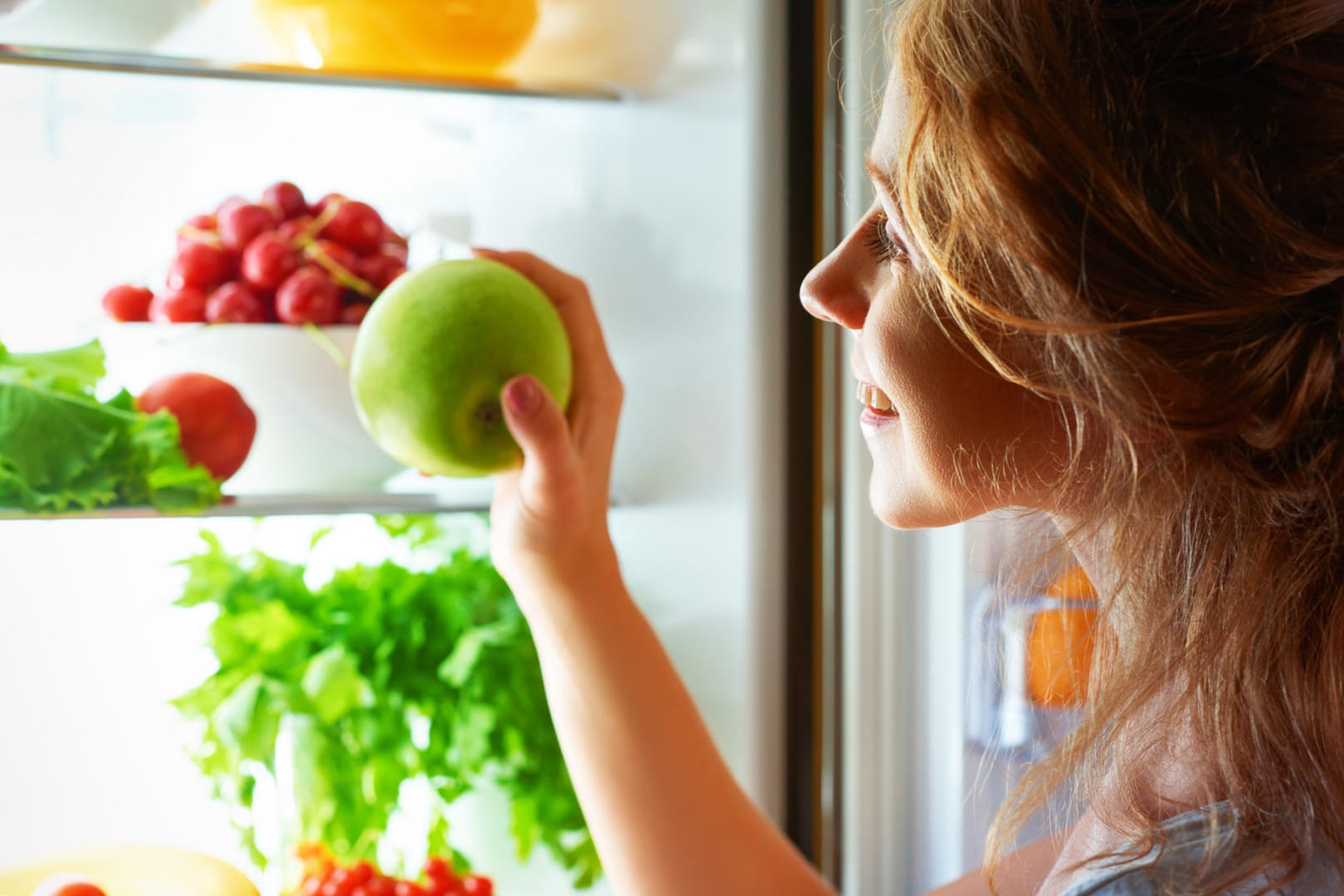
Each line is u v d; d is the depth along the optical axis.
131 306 0.85
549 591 0.71
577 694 0.71
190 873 0.85
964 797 0.81
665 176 0.95
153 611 1.01
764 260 0.88
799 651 0.90
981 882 0.64
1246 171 0.42
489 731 0.88
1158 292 0.42
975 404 0.46
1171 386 0.42
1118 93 0.42
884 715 0.87
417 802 0.96
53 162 0.97
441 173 1.06
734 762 0.92
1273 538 0.45
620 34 0.95
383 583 0.92
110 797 1.01
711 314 0.92
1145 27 0.43
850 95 0.84
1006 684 0.78
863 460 0.86
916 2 0.46
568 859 0.91
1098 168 0.41
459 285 0.67
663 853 0.69
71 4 0.82
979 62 0.43
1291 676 0.45
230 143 1.01
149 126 0.99
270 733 0.85
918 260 0.47
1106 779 0.51
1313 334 0.43
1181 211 0.42
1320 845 0.44
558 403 0.70
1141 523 0.46
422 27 0.84
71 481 0.71
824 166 0.86
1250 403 0.43
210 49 0.90
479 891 0.90
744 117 0.87
